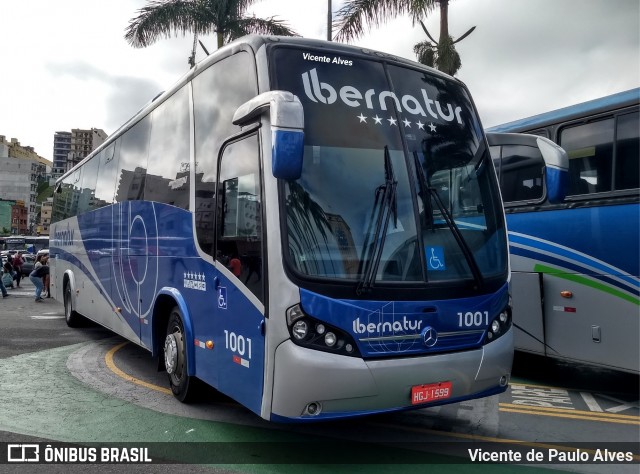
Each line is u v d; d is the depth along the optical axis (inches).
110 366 314.7
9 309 604.4
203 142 226.5
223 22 679.1
